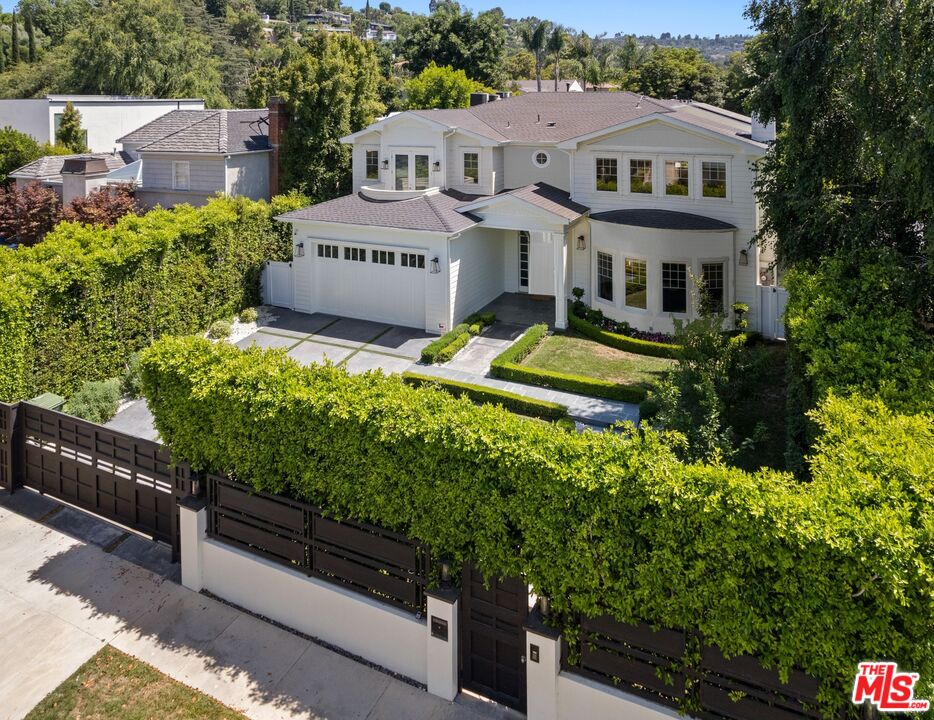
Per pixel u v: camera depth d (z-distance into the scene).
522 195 23.23
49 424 11.97
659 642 6.62
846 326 10.30
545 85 81.75
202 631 9.05
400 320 23.89
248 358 9.65
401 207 24.12
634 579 6.53
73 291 16.58
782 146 15.38
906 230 13.55
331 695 7.97
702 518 6.15
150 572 10.28
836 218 13.70
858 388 8.93
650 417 15.79
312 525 8.79
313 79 32.41
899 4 11.88
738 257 22.03
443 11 72.81
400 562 8.13
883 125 12.27
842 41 12.92
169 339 10.27
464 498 7.36
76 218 30.62
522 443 7.17
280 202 25.94
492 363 19.27
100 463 11.45
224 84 102.19
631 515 6.52
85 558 10.57
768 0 14.49
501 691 7.81
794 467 10.55
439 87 50.25
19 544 10.91
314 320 24.48
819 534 5.63
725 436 10.95
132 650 8.67
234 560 9.50
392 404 8.05
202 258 21.89
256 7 185.75
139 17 67.12
